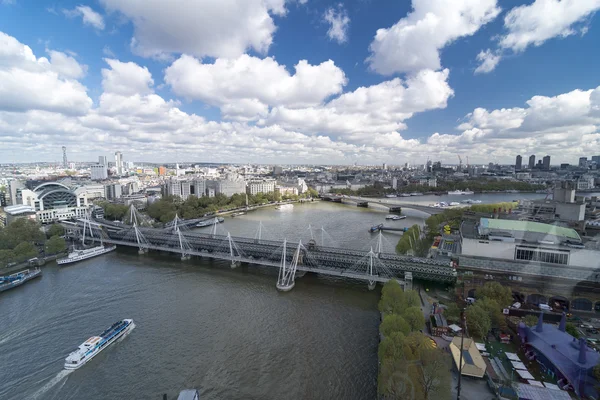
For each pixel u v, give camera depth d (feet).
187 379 383.24
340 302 588.09
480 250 590.96
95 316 536.83
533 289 522.47
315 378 380.78
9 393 368.07
